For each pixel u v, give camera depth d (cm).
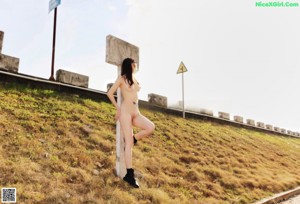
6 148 463
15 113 618
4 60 845
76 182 429
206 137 1051
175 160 691
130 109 466
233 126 1655
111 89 468
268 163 1004
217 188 597
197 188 566
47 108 714
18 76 802
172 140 856
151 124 470
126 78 470
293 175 906
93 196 394
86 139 609
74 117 712
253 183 684
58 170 446
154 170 582
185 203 471
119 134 498
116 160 496
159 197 450
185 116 1341
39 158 462
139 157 619
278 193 680
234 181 666
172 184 547
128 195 424
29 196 352
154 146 744
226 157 875
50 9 1162
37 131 569
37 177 403
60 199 363
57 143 541
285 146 1628
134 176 468
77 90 932
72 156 505
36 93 788
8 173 391
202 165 724
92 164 505
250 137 1470
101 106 909
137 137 469
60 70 962
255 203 573
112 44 527
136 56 575
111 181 457
